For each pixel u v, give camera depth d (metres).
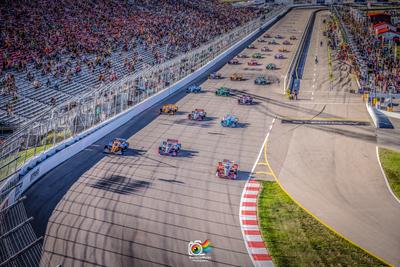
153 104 59.28
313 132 48.31
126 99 54.72
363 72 73.69
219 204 31.48
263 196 32.91
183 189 33.81
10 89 55.03
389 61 78.38
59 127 43.03
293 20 154.50
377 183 35.28
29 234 26.70
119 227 27.95
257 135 47.38
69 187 33.47
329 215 30.05
